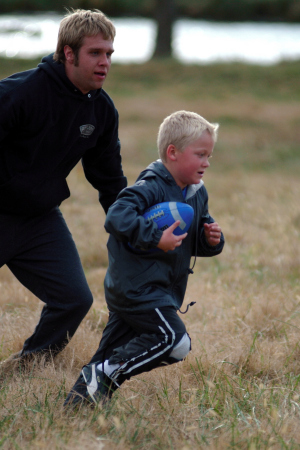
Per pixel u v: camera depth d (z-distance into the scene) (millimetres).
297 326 17875
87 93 13594
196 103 70562
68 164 14297
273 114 66750
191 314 19391
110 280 12570
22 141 13492
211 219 13281
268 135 60625
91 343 16516
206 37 123250
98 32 12938
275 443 11398
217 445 11242
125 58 100438
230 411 12633
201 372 14781
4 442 11148
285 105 70875
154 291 12289
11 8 136375
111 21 13312
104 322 18688
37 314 18641
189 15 145000
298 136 60531
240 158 53844
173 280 12633
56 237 14742
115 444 11258
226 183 43000
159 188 12359
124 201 11906
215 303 20078
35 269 14664
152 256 12188
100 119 14234
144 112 66812
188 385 14336
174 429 11945
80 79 13250
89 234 29125
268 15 145000
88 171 15375
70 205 35094
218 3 142875
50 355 15062
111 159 15117
